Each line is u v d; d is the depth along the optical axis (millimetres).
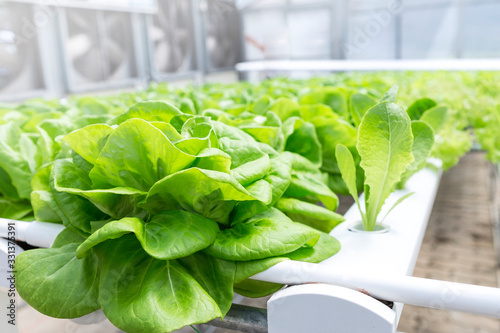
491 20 6711
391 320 344
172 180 405
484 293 337
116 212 456
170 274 409
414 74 2508
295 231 433
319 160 676
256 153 485
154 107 496
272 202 474
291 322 378
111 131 423
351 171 507
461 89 1721
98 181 443
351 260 452
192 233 413
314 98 942
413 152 571
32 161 609
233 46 8258
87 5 4781
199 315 368
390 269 431
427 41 6945
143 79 6418
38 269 440
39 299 424
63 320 553
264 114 775
